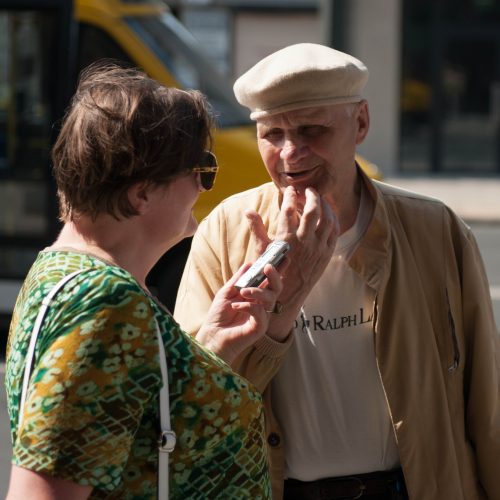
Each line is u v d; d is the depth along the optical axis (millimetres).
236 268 3396
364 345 3342
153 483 2412
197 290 3416
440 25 24500
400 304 3320
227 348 2930
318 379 3336
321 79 3111
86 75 2666
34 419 2246
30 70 9562
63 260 2443
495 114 24688
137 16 9641
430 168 24906
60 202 2572
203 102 2605
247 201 3498
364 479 3359
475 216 18891
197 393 2467
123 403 2301
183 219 2611
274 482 3311
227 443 2525
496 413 3457
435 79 24688
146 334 2342
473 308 3418
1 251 9711
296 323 3340
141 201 2508
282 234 3068
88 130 2457
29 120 9578
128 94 2488
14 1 9484
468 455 3447
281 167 3275
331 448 3330
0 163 9672
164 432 2387
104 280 2342
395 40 24094
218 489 2529
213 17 30078
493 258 15391
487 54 24531
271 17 30234
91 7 9438
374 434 3342
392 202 3438
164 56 9484
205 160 2598
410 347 3311
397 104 24453
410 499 3285
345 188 3314
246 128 9195
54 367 2264
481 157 24844
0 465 6848
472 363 3436
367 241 3334
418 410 3301
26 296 2445
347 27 23641
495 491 3457
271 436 3326
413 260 3381
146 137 2455
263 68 3215
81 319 2293
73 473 2252
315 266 3092
